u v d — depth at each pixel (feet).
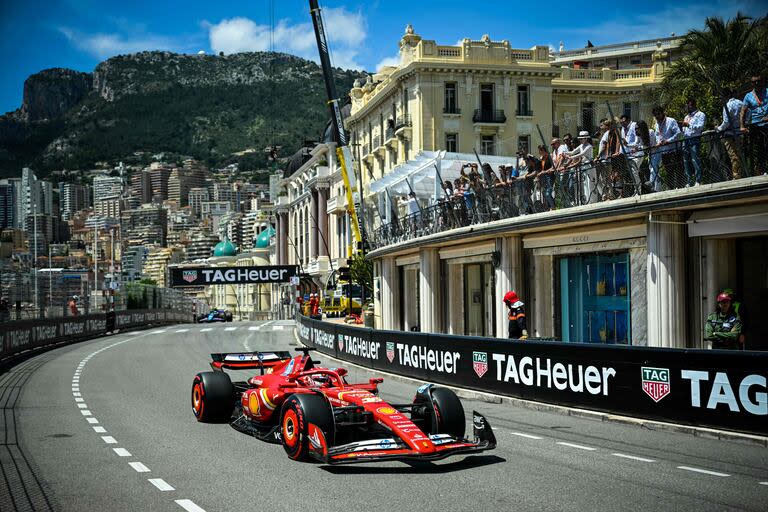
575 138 63.57
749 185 44.88
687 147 49.78
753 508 22.56
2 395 52.37
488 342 47.93
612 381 39.22
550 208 64.23
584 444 33.17
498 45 180.86
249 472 27.99
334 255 264.11
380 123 205.57
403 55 185.57
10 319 87.76
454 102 179.52
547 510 22.41
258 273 295.28
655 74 196.65
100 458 31.04
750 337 51.75
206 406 38.88
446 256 90.07
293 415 29.43
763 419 32.48
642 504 23.02
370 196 186.60
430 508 22.71
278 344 108.27
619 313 62.59
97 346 103.86
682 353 35.73
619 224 59.36
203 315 270.87
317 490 25.09
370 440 27.96
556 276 70.03
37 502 24.18
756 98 45.50
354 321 152.76
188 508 23.20
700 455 30.58
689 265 52.90
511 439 34.47
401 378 57.88
